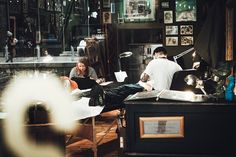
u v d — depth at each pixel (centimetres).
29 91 415
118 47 904
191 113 353
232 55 575
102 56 904
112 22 899
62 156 392
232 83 359
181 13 857
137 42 902
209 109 349
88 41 903
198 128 353
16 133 378
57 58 1237
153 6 873
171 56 848
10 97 416
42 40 1422
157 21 875
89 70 681
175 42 865
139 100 362
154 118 358
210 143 353
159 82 567
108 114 780
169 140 359
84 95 491
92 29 965
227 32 574
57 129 386
